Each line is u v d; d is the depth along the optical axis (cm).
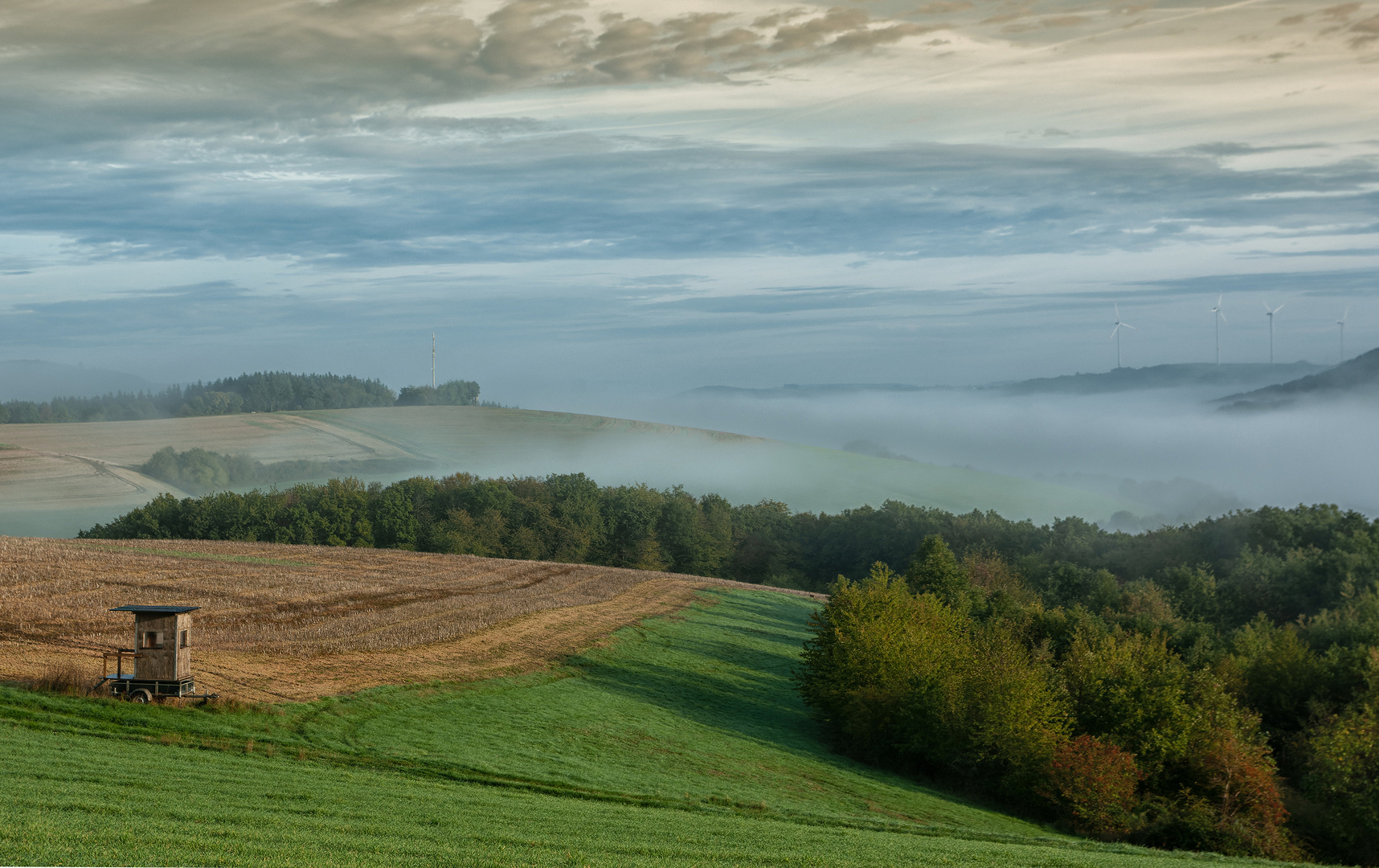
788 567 14862
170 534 12888
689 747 4019
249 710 3284
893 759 4753
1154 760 4547
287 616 5556
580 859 1964
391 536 13025
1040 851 2812
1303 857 4112
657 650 6053
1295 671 5959
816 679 5203
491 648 5297
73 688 3125
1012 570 10731
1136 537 11894
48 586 5600
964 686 4650
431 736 3400
